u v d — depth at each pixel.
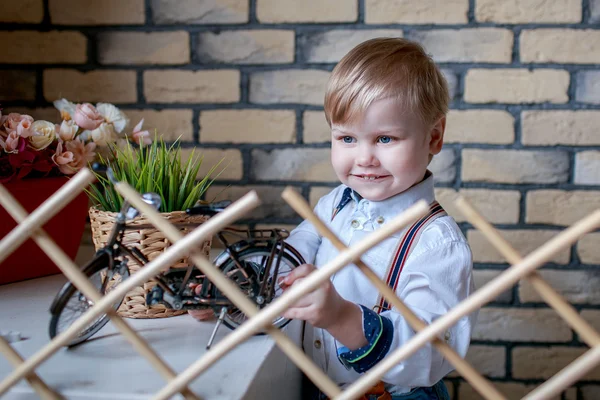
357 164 0.88
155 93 1.25
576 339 1.26
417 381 0.79
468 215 0.53
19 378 0.59
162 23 1.24
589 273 1.23
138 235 0.83
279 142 1.25
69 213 1.06
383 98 0.84
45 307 0.91
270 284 0.83
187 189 0.91
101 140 1.03
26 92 1.26
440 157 1.23
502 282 0.52
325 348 0.92
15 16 1.25
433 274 0.83
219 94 1.25
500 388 1.28
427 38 1.20
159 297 0.80
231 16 1.22
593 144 1.20
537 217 1.23
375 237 0.53
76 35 1.25
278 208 1.26
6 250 0.58
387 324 0.75
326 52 1.22
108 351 0.75
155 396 0.58
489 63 1.20
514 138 1.21
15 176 0.99
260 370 0.70
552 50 1.18
